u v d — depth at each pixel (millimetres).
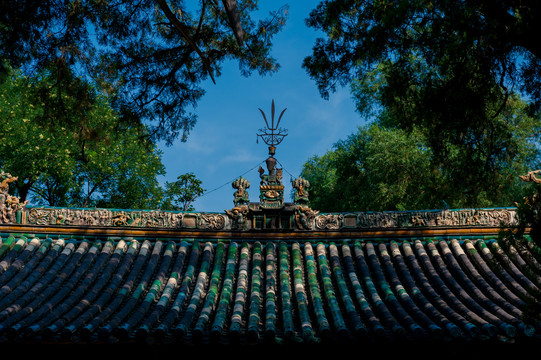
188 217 14289
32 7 13289
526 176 13852
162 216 14234
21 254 13258
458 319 11086
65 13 14203
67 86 15086
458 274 13000
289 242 14242
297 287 12578
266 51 17078
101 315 11227
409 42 12258
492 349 10727
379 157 25484
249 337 10656
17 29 13492
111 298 12203
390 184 25641
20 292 12016
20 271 12742
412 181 24859
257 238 14242
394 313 11805
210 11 16734
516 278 12680
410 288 12594
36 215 13922
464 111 12195
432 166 13703
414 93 13062
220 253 13766
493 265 11008
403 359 11117
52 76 15422
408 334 10766
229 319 11664
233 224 14273
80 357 11016
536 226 9508
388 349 10844
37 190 30594
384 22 11273
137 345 10555
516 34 9969
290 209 14297
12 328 10414
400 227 14219
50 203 30906
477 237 14008
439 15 11453
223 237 14227
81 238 13930
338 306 11914
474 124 12633
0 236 13695
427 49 12336
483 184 13273
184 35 14648
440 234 14172
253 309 11656
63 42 14375
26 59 14312
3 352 10852
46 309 11422
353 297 12500
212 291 12359
